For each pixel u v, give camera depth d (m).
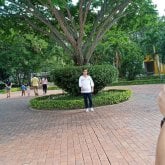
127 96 20.20
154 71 60.62
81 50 21.66
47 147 9.32
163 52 49.56
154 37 49.25
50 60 50.62
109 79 20.70
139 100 19.89
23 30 23.89
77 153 8.32
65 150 8.75
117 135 10.03
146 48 50.91
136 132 10.21
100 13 21.64
